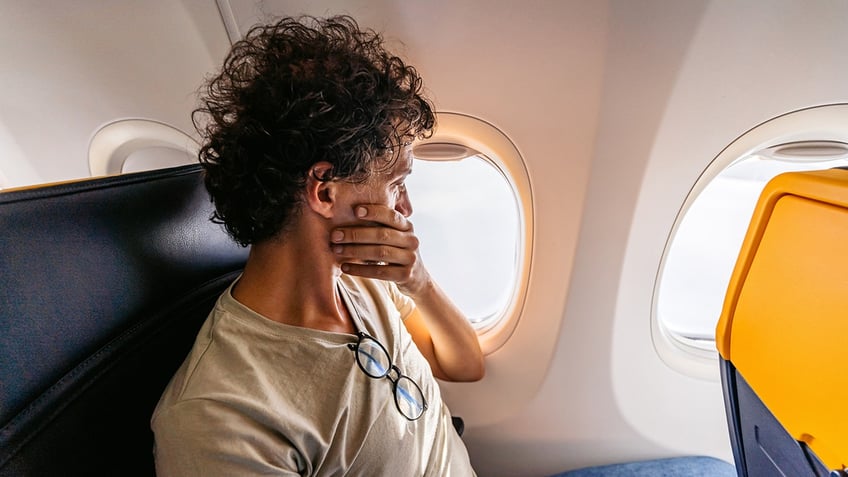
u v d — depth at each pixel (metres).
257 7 0.76
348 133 0.58
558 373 1.20
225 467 0.51
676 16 0.75
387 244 0.66
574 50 0.80
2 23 0.78
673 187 0.95
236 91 0.61
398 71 0.67
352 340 0.69
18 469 0.42
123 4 0.77
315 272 0.66
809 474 0.64
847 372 0.55
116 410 0.54
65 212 0.49
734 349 0.78
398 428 0.70
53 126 0.93
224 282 0.77
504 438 1.29
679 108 0.85
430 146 0.96
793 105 0.84
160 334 0.62
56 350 0.47
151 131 0.94
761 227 0.71
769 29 0.76
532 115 0.88
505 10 0.76
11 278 0.43
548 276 1.07
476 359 1.07
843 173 0.62
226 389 0.55
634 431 1.28
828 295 0.58
